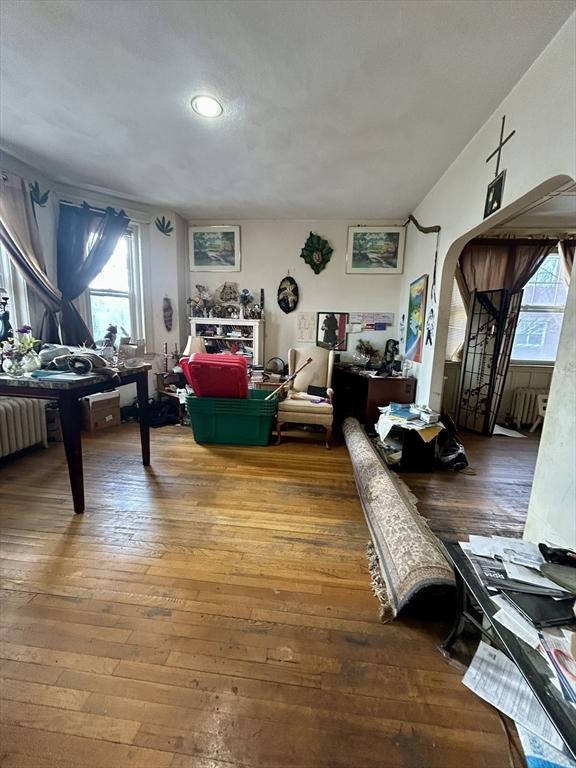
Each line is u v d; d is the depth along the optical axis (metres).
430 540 1.72
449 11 1.43
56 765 0.97
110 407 3.96
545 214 3.28
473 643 1.38
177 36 1.61
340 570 1.79
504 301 4.00
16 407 2.87
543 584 1.11
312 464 3.11
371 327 4.62
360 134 2.42
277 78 1.88
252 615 1.49
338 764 0.99
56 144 2.71
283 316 4.75
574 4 1.35
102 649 1.32
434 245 3.21
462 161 2.57
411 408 3.21
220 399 3.41
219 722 1.09
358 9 1.44
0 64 1.82
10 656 1.28
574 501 1.34
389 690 1.19
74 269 3.67
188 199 3.92
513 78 1.78
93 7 1.47
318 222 4.50
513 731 1.07
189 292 4.82
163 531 2.07
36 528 2.07
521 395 4.49
